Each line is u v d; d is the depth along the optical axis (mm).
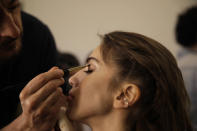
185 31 1567
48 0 2701
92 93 897
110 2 2555
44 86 823
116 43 924
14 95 970
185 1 2381
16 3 815
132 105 881
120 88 881
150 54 892
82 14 2631
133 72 880
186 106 979
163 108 888
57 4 2684
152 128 900
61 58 1777
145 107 895
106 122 906
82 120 924
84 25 2629
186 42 1593
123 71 885
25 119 814
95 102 893
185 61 1617
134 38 931
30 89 821
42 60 1080
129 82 879
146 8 2471
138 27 2498
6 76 977
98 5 2588
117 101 882
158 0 2439
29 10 2744
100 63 919
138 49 897
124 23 2527
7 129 815
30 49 1036
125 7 2521
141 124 905
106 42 949
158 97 880
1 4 747
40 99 810
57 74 861
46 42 1099
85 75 930
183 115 938
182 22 1573
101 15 2586
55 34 2703
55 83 844
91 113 900
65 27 2680
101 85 894
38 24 1098
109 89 889
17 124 819
